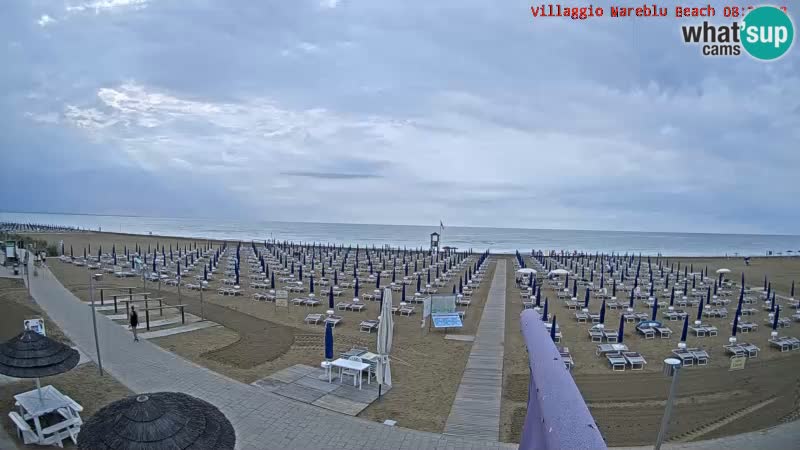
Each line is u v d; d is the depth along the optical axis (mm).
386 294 13867
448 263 51844
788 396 15125
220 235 137375
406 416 12242
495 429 11617
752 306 32125
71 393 12648
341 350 18500
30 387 12836
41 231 96125
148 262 47594
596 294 35469
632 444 11500
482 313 27125
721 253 106938
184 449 6102
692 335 23641
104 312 23016
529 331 4191
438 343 20219
